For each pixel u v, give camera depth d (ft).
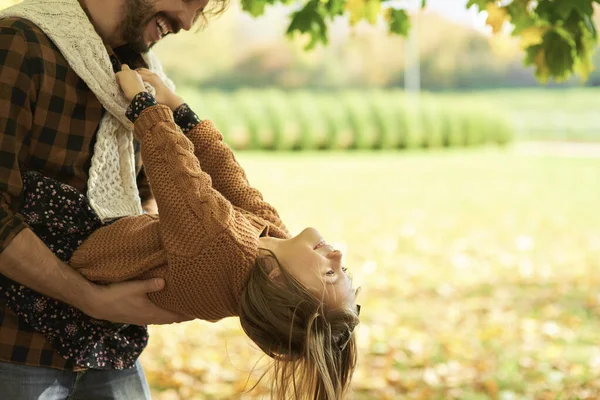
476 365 20.42
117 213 7.72
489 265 33.78
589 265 33.73
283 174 68.80
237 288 7.37
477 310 26.53
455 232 41.81
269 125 91.45
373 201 53.11
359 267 33.27
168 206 7.20
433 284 30.32
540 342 22.72
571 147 105.70
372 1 14.93
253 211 8.39
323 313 7.43
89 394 7.95
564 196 55.52
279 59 145.69
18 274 6.91
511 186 61.31
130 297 7.36
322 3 15.35
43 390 7.49
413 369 20.24
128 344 8.02
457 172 71.72
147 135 7.34
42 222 7.27
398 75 151.12
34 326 7.34
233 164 8.55
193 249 7.17
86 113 7.46
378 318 25.12
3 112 6.78
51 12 7.29
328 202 52.42
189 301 7.38
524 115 138.92
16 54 6.88
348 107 95.25
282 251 7.64
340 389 7.55
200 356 20.68
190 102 89.86
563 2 12.35
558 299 27.99
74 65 7.21
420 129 97.66
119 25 7.68
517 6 13.29
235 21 143.54
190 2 7.74
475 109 102.22
